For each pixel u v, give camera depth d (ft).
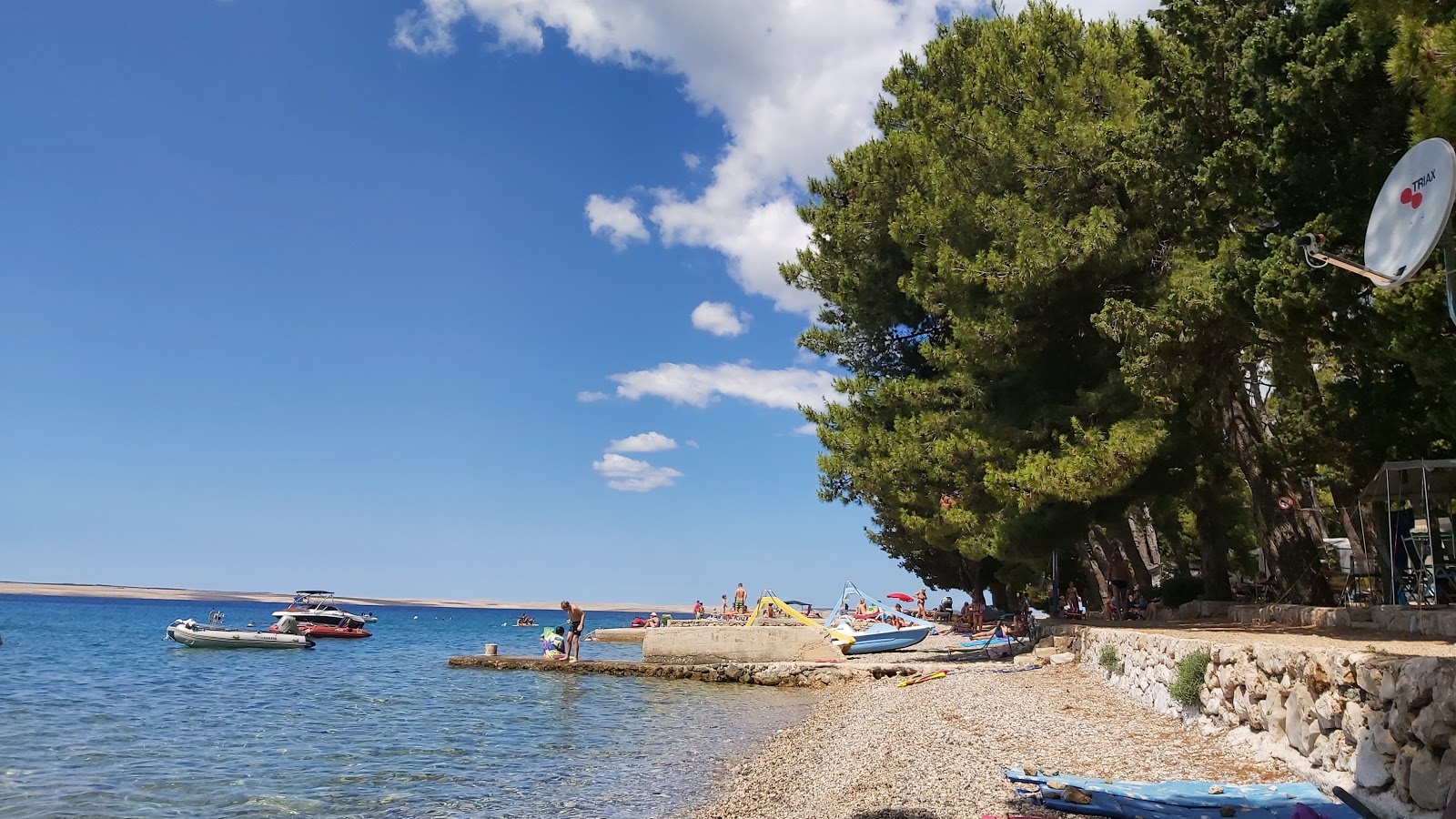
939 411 82.89
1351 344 43.32
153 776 51.55
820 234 99.40
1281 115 43.70
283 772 52.75
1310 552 59.98
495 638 274.77
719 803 40.70
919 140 84.84
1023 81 71.36
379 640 243.81
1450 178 23.49
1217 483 71.87
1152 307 58.59
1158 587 92.17
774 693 97.25
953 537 87.51
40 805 44.14
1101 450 59.21
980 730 43.39
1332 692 26.48
